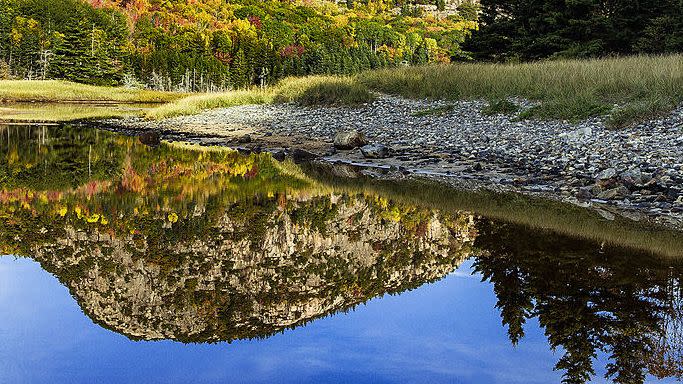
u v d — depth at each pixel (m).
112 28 90.50
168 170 14.18
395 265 6.70
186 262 6.95
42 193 11.14
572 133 14.23
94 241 7.84
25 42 74.00
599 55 29.48
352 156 15.84
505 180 11.51
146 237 8.04
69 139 20.97
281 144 18.52
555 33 31.34
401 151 15.67
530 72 21.14
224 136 20.84
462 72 23.97
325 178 12.85
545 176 11.45
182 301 5.70
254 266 6.85
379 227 8.39
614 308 4.98
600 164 11.48
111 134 22.84
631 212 8.68
